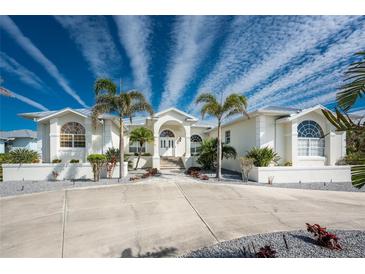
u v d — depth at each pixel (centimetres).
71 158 1630
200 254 464
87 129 1625
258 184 1251
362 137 314
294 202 872
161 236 552
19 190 1053
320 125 1584
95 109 1355
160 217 693
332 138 1565
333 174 1383
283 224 631
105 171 1430
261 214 721
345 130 314
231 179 1408
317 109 1502
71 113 1634
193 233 569
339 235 550
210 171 1822
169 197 945
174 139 2398
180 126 2259
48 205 816
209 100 1397
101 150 1661
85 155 1633
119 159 1473
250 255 455
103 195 970
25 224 633
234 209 777
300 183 1299
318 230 501
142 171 1838
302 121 1567
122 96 1348
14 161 1504
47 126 1723
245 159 1368
